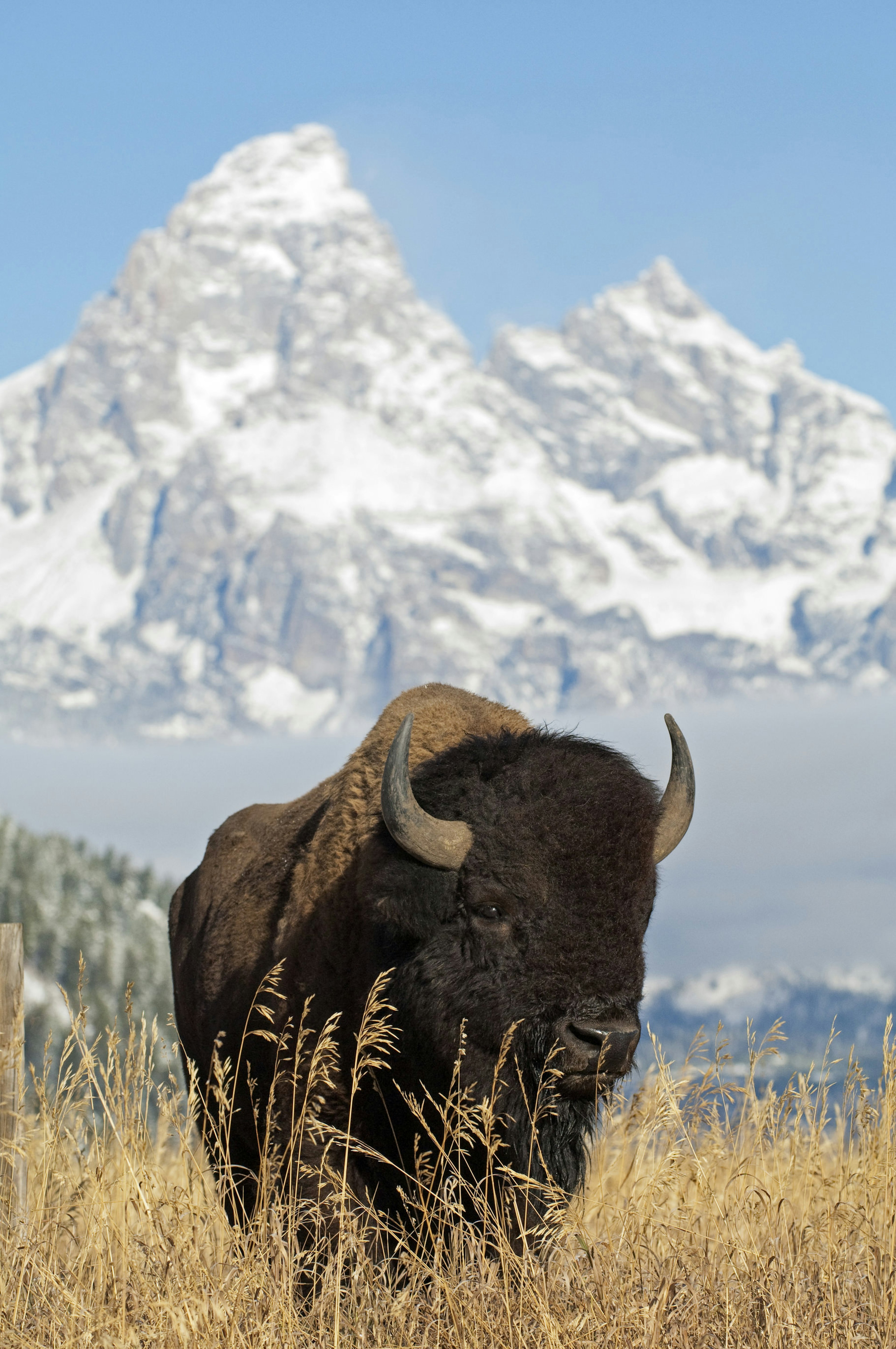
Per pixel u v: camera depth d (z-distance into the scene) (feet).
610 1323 48.26
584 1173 59.88
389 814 57.26
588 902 56.80
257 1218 55.98
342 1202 55.21
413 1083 59.72
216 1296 50.78
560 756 60.90
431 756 66.18
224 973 72.33
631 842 57.88
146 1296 50.24
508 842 57.67
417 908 57.98
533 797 58.80
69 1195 60.39
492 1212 56.75
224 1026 71.00
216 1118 70.74
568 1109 57.67
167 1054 65.87
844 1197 60.18
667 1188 59.88
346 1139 60.90
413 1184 60.23
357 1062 55.47
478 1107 53.72
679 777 64.54
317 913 64.75
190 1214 55.72
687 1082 59.31
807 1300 51.01
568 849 57.26
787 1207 63.21
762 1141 63.21
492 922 57.41
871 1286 52.70
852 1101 62.13
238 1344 47.80
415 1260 54.19
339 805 67.72
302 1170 60.29
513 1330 48.14
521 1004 56.39
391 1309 51.01
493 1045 56.95
